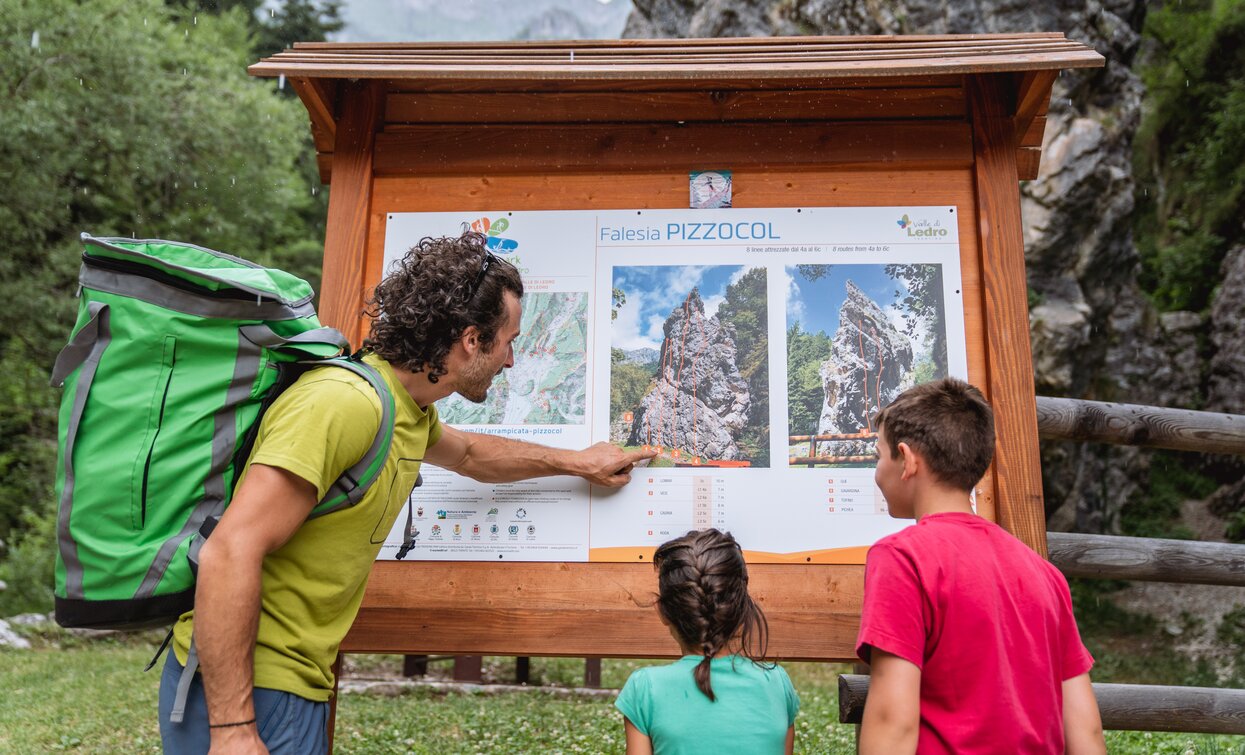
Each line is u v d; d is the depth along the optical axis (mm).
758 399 2496
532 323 2588
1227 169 15000
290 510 1617
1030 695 1576
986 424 1783
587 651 2365
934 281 2543
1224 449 3781
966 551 1638
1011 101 2578
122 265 1730
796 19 13375
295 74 2375
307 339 1765
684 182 2639
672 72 2293
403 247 2635
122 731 5090
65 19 12250
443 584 2430
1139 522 13516
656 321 2564
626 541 2424
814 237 2586
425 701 6723
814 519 2416
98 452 1648
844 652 2328
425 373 1908
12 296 12102
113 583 1604
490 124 2676
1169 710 3332
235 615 1529
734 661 1972
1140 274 15141
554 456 2404
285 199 15133
